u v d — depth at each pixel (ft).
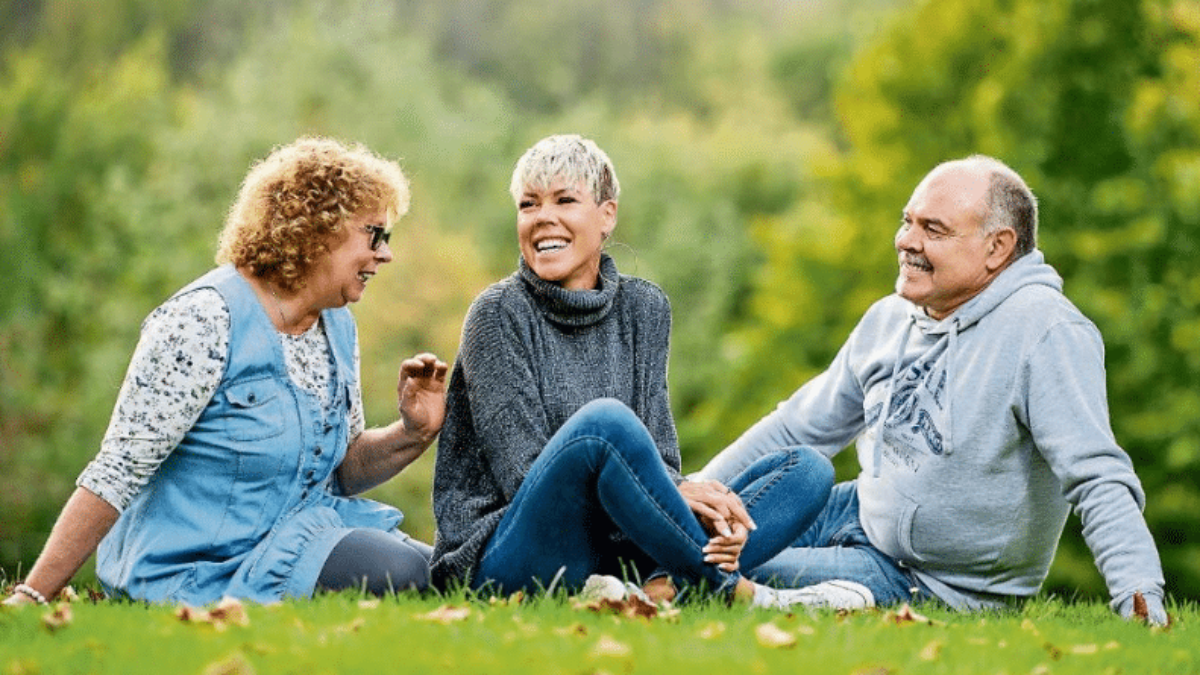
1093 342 26.04
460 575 25.31
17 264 156.97
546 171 26.32
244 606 22.22
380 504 27.55
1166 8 97.71
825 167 121.60
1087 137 98.12
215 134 163.94
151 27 234.17
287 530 25.14
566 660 19.31
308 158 25.35
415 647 19.76
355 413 26.96
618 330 27.04
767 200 215.10
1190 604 28.76
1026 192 26.96
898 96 114.01
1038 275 26.91
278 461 25.16
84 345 140.05
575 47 280.31
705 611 23.20
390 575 24.93
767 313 125.59
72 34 231.30
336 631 20.49
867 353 28.81
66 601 23.77
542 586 24.30
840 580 26.96
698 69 286.46
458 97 221.66
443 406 26.55
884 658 20.38
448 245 140.56
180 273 144.25
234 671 18.34
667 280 188.14
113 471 24.06
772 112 263.49
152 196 155.33
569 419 24.14
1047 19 99.19
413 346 133.90
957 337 26.84
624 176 212.64
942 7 112.27
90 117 184.65
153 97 192.95
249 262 25.31
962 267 26.58
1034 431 25.91
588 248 26.53
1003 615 25.91
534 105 265.54
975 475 26.43
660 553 24.11
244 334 24.86
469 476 26.48
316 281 25.40
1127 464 25.44
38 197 171.94
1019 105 99.96
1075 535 96.99
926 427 26.71
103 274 151.53
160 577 24.59
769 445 30.04
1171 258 95.96
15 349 132.77
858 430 29.91
